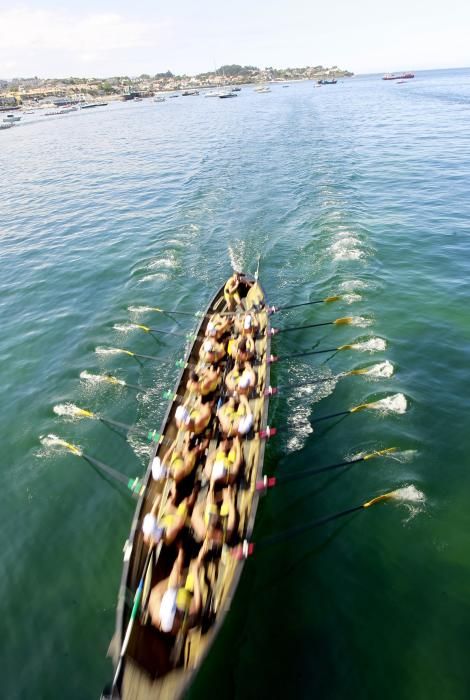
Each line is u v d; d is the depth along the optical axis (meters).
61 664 9.38
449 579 9.98
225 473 11.13
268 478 12.47
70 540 11.79
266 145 56.66
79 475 13.64
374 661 8.76
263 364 15.52
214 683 8.62
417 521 11.21
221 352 15.98
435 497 11.76
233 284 20.20
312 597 9.88
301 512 11.77
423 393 15.03
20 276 27.09
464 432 13.49
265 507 11.95
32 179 51.81
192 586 9.33
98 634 9.80
